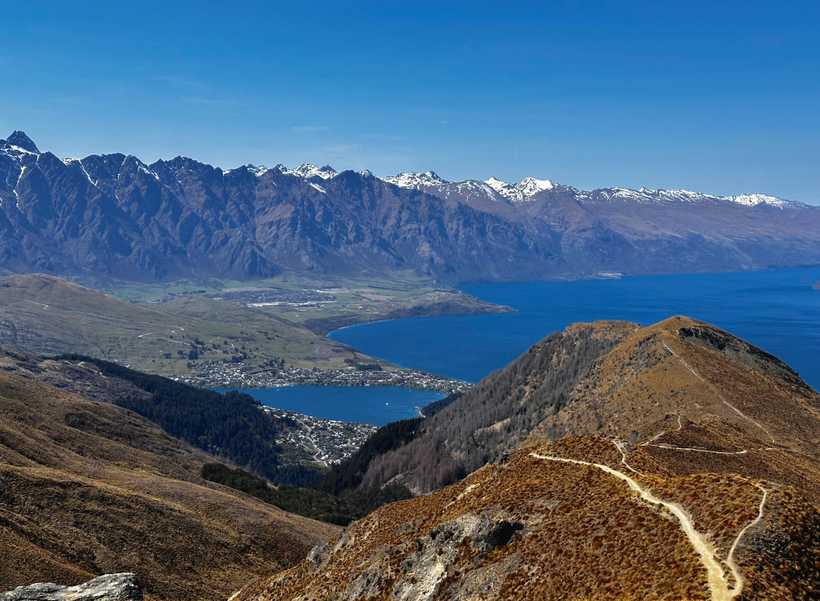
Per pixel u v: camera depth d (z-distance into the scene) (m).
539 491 69.25
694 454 99.69
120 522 118.19
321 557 87.88
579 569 55.31
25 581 86.44
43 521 109.94
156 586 106.75
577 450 77.88
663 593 46.72
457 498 79.44
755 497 54.34
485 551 64.44
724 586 44.81
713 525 52.50
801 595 45.03
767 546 48.59
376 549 77.94
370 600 69.94
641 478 64.38
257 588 91.62
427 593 65.12
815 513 52.94
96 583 80.56
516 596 57.38
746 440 119.38
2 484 112.81
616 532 57.09
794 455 115.44
